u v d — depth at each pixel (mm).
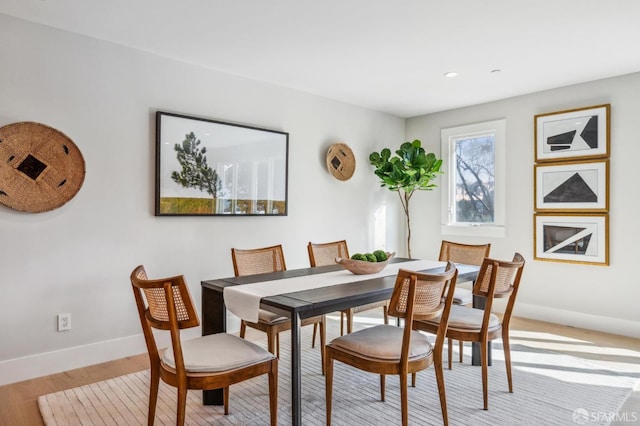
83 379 2658
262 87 3877
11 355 2586
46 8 2475
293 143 4141
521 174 4289
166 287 1629
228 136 3600
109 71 2967
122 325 3047
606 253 3697
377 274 2637
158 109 3215
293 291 2125
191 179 3365
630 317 3600
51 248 2725
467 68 3514
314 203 4344
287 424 2102
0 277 2539
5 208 2555
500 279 2299
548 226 4066
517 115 4324
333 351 2037
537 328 3842
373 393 2471
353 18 2605
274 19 2619
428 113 5113
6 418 2164
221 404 2314
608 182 3689
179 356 1681
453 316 2443
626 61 3328
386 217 5129
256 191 3803
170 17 2596
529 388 2520
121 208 3025
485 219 4633
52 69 2723
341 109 4586
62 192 2742
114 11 2514
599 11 2504
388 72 3602
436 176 5043
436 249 5055
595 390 2492
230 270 3641
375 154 4719
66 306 2789
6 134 2539
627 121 3609
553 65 3422
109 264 2973
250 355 1859
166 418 2158
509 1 2381
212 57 3275
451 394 2443
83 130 2850
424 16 2572
